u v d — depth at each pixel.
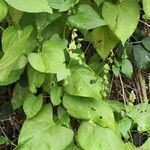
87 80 0.44
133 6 0.46
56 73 0.40
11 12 0.42
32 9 0.38
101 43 0.48
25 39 0.38
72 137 0.44
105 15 0.45
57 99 0.44
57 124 0.45
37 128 0.45
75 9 0.45
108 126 0.44
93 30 0.47
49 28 0.45
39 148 0.44
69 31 0.46
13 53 0.38
